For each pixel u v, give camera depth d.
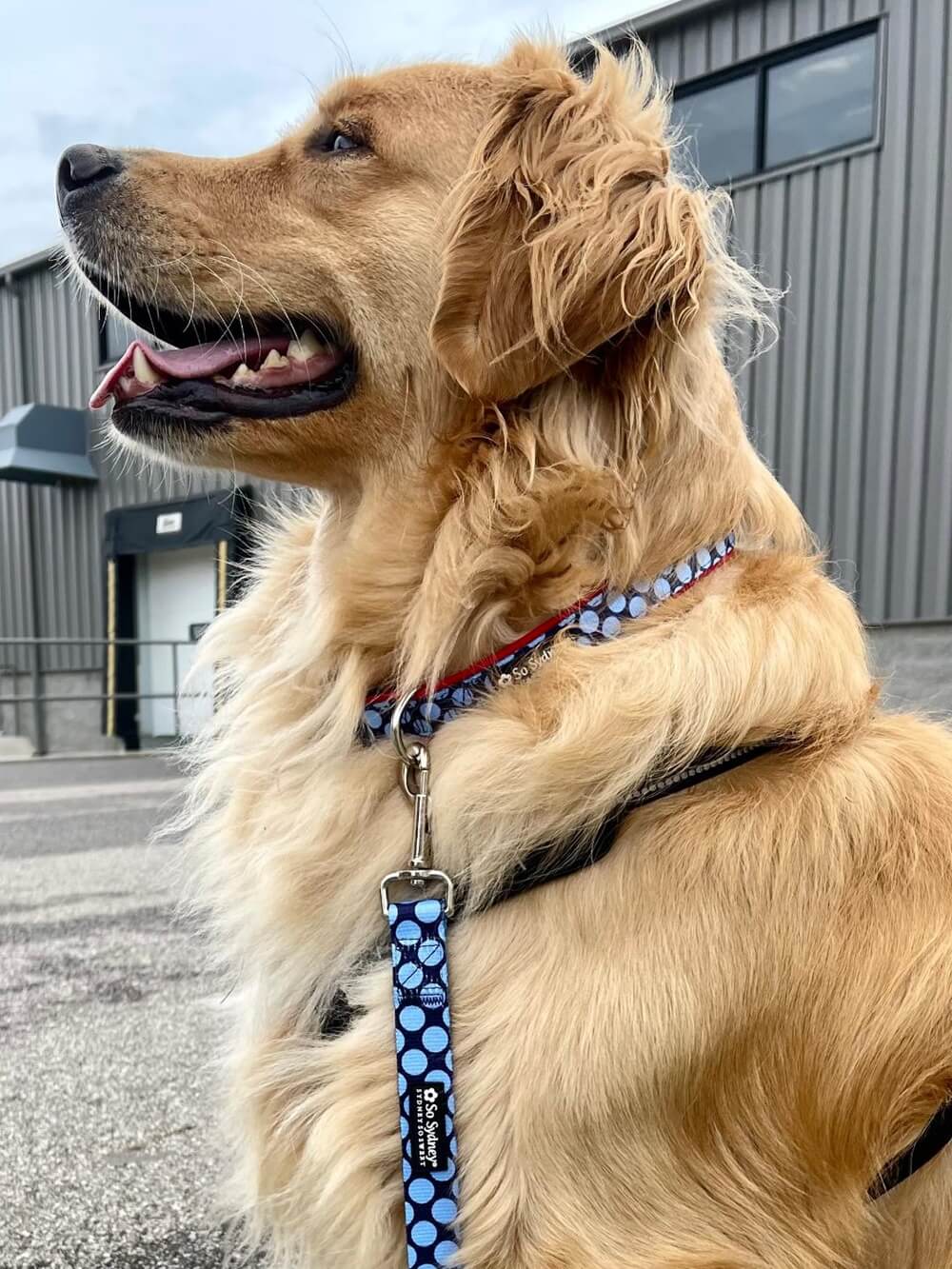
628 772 1.43
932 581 7.52
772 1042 1.39
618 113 1.84
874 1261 1.46
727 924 1.39
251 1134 1.62
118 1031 3.14
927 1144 1.40
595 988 1.36
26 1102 2.67
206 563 13.52
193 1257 2.01
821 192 8.03
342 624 1.77
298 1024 1.61
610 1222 1.31
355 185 1.91
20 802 8.21
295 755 1.76
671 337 1.69
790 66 8.23
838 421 7.96
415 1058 1.39
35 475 14.11
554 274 1.65
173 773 10.56
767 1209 1.38
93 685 14.48
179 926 4.29
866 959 1.42
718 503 1.72
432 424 1.79
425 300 1.83
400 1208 1.41
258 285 1.92
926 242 7.50
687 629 1.56
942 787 1.57
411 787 1.58
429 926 1.45
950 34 7.35
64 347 14.77
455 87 1.93
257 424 1.92
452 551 1.67
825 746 1.55
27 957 3.88
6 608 15.52
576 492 1.62
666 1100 1.34
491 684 1.61
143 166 2.01
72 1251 2.02
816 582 1.71
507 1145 1.33
